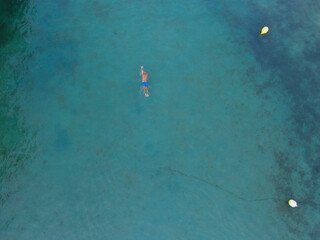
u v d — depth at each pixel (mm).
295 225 11570
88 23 14633
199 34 14688
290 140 12836
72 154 12328
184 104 13289
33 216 11367
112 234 11312
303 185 12148
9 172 11883
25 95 13102
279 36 14852
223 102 13391
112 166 12266
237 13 15250
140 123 12930
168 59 14031
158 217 11617
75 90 13289
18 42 14055
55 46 14062
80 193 11812
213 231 11469
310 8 15250
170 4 15234
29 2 14977
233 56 14289
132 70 13719
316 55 14531
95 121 12867
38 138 12453
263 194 12008
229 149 12648
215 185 12117
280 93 13656
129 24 14695
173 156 12500
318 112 13375
